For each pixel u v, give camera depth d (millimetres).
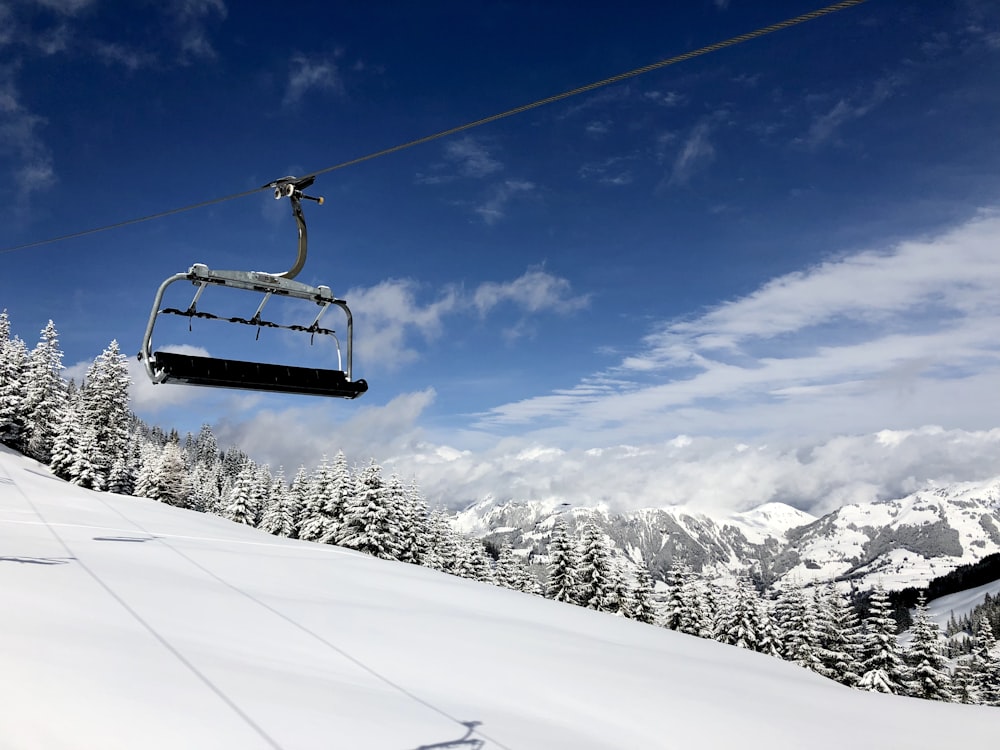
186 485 97312
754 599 54094
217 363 7656
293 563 28203
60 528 28797
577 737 10672
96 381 77125
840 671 51125
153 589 16656
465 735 9414
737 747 11609
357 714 9281
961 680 58781
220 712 8125
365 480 58344
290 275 8398
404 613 19625
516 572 68438
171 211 11102
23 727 6508
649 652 19938
